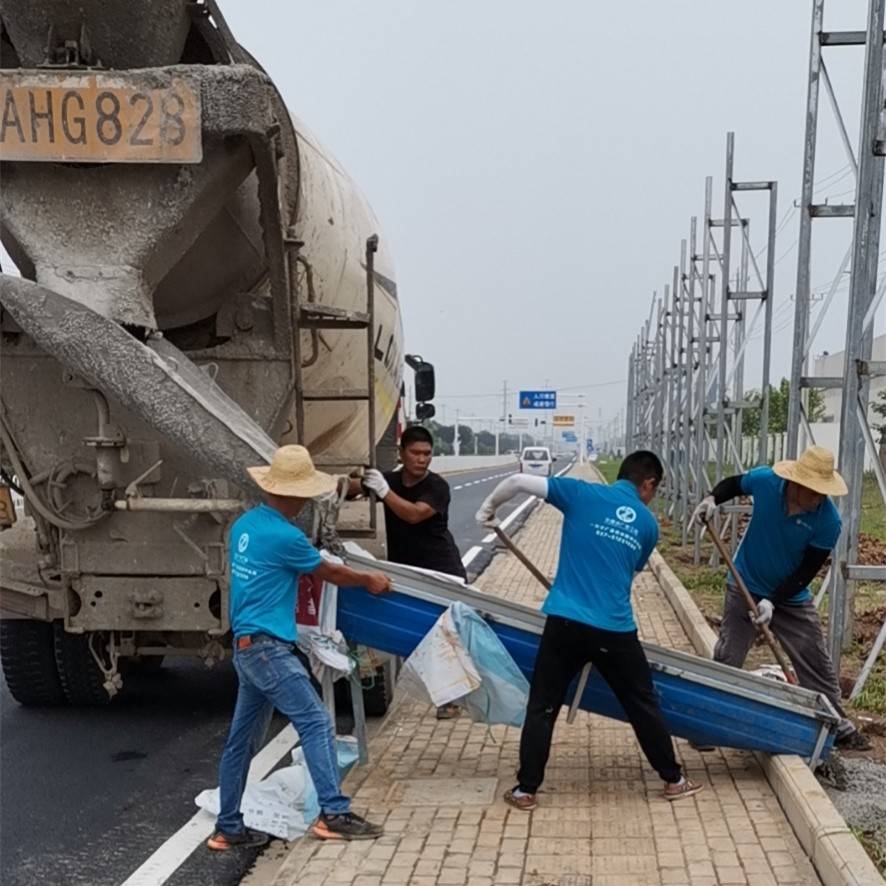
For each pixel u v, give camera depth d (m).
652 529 5.06
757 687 5.29
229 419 5.16
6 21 5.41
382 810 5.02
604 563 4.98
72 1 5.27
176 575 6.04
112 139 5.11
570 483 5.15
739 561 6.03
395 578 5.27
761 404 12.49
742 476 5.96
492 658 5.22
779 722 5.26
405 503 6.25
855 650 8.18
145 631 6.37
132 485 5.69
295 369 6.33
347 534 6.68
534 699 5.04
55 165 5.31
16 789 5.77
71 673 7.07
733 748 5.55
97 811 5.44
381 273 8.09
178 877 4.64
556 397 88.00
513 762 5.79
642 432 31.33
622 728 6.40
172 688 7.93
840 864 3.96
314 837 4.70
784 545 5.75
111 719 7.12
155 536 6.02
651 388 28.11
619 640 4.96
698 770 5.52
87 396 5.95
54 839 5.07
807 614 5.88
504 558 15.98
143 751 6.44
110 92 5.08
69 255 5.32
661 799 5.11
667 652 5.24
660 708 5.15
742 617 5.98
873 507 22.70
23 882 4.60
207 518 5.93
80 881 4.61
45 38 5.41
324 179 6.89
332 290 7.04
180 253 5.58
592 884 4.17
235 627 4.67
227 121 5.17
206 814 5.36
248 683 4.69
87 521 5.96
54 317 5.11
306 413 7.05
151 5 5.37
